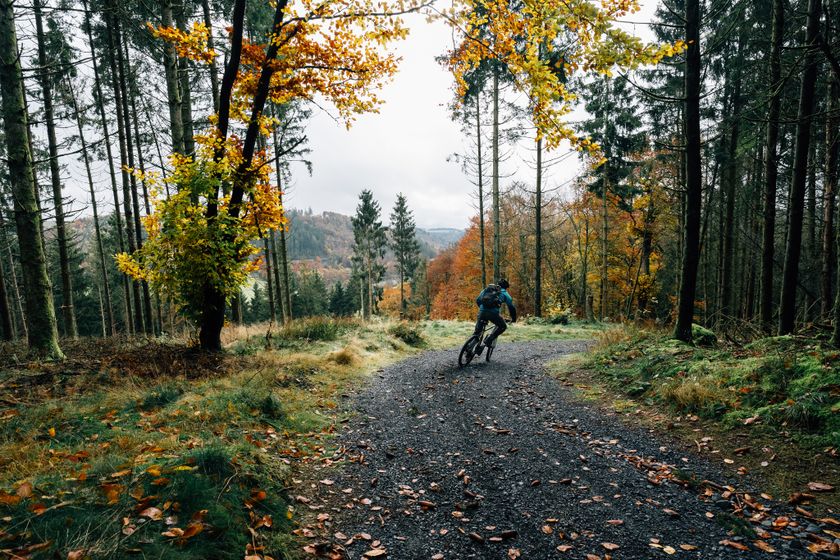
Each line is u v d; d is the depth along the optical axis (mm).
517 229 33062
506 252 34500
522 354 10547
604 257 22703
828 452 3686
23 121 7102
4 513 2367
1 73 6898
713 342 8086
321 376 7512
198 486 2846
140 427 4281
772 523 2949
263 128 8148
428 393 6891
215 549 2422
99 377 5980
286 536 2861
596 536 2930
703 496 3395
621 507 3295
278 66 7684
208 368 6938
